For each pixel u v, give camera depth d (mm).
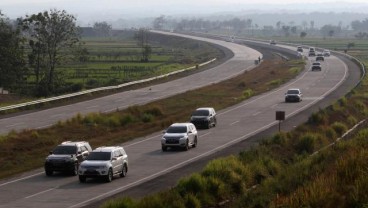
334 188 33781
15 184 45094
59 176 48656
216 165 43750
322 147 61094
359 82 128125
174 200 34750
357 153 42469
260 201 34500
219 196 38812
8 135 67312
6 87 138125
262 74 162125
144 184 44250
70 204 37688
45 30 138375
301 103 103250
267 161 49375
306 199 31344
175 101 107938
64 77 146625
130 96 117000
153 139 69688
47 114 92438
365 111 94688
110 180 45625
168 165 52500
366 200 30578
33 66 140500
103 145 65000
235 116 89500
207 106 100812
